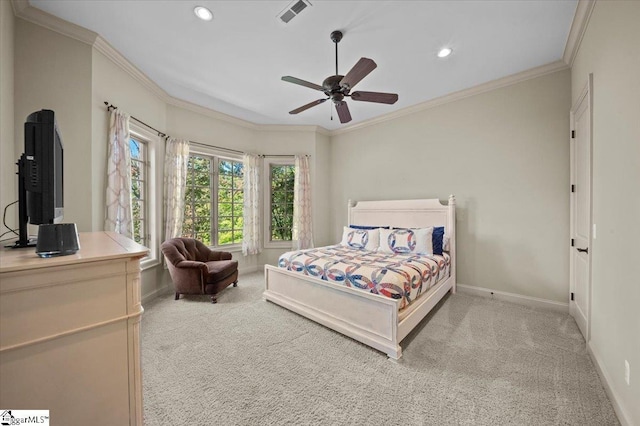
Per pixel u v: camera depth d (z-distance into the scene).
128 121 2.76
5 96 1.86
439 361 1.94
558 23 2.20
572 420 1.40
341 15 2.08
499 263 3.25
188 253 3.54
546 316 2.72
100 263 0.90
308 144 4.96
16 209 1.98
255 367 1.87
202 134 4.10
